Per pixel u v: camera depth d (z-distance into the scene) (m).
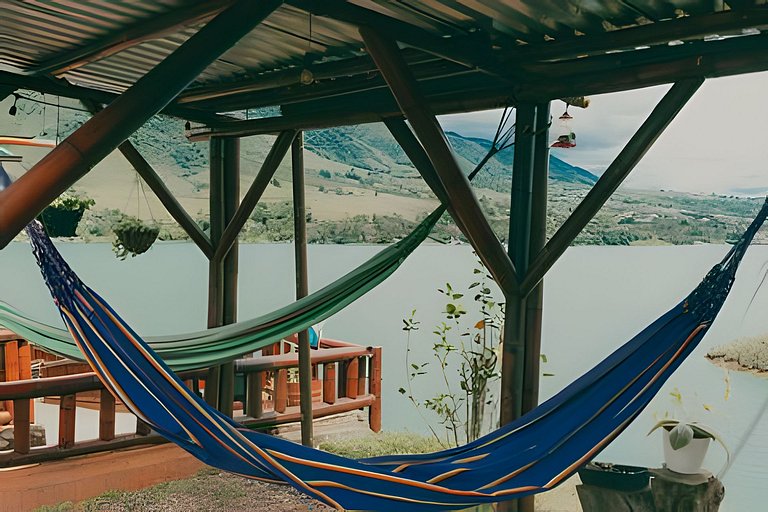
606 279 10.30
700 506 3.46
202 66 2.23
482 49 3.46
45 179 2.00
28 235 2.46
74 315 2.54
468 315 5.70
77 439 5.63
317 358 5.93
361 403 6.15
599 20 3.19
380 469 2.60
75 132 2.06
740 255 2.68
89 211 10.99
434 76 3.79
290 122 4.78
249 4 2.27
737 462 4.41
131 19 3.40
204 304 13.83
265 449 2.53
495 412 4.88
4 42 3.88
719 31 2.91
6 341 5.44
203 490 4.70
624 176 3.23
